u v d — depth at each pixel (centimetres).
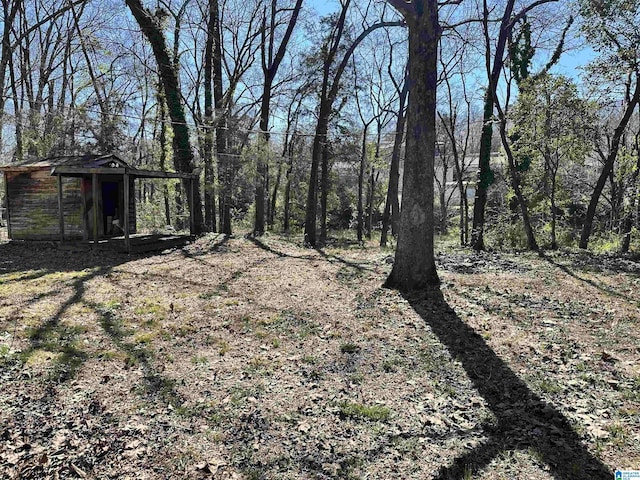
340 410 375
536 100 1230
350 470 297
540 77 1243
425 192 764
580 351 486
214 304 702
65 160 1295
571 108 1212
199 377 438
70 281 848
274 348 518
